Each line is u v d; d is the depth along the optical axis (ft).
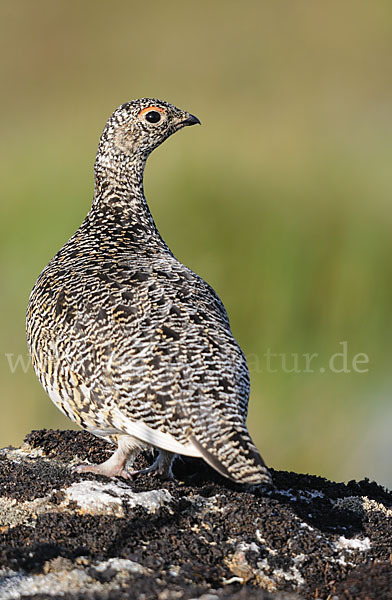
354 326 50.06
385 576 20.44
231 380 22.12
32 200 57.26
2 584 18.86
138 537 21.11
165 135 30.76
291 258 52.75
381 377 48.39
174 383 21.95
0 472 24.93
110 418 23.17
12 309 50.26
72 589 18.92
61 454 27.14
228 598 18.15
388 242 54.39
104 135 30.42
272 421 46.37
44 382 25.08
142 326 22.98
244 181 59.47
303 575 20.72
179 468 26.73
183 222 56.08
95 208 30.32
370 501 25.21
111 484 23.65
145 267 25.94
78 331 23.67
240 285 51.34
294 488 26.16
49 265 27.43
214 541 21.47
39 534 21.02
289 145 63.98
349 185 59.67
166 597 18.37
